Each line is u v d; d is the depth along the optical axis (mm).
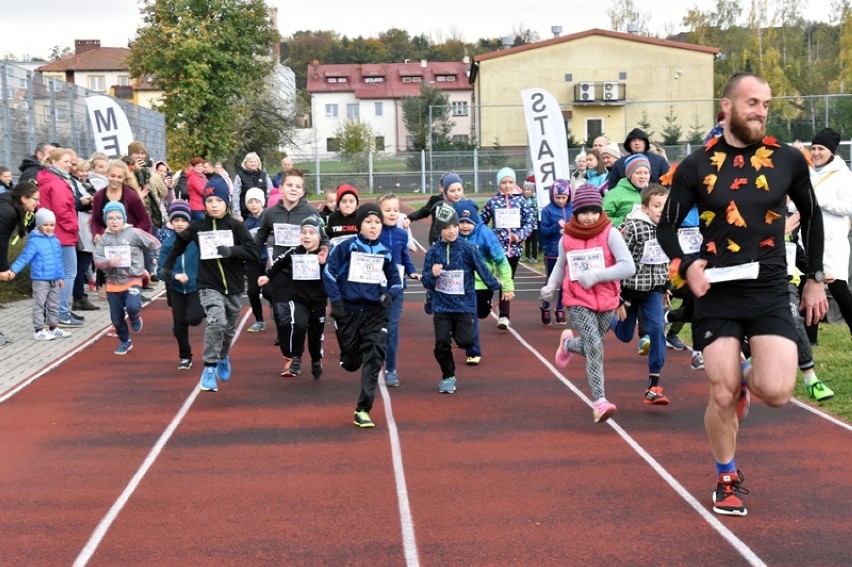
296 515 5965
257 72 48312
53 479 6762
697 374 10031
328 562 5219
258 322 13164
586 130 59781
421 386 9742
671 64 59312
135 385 9891
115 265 11305
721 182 5398
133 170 17172
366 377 8117
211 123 46625
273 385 9836
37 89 20875
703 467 6844
